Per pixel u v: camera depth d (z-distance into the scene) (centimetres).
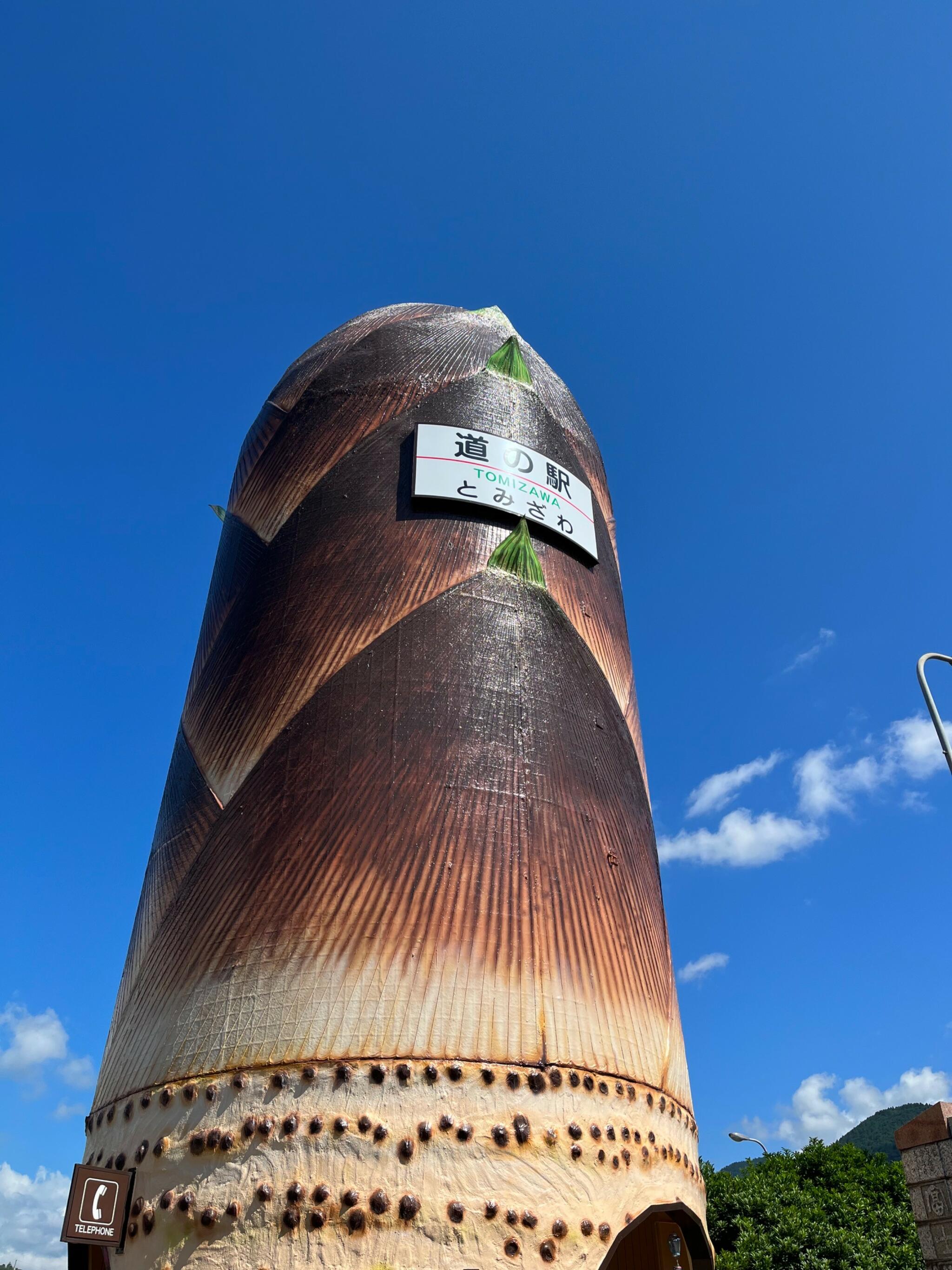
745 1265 3266
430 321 2098
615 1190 1226
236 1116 1185
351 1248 1081
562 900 1416
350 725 1481
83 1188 1188
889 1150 12556
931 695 1662
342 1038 1207
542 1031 1271
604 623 1891
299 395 2003
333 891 1328
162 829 1658
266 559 1791
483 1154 1155
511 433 1909
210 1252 1115
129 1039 1398
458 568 1684
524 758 1522
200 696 1739
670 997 1575
